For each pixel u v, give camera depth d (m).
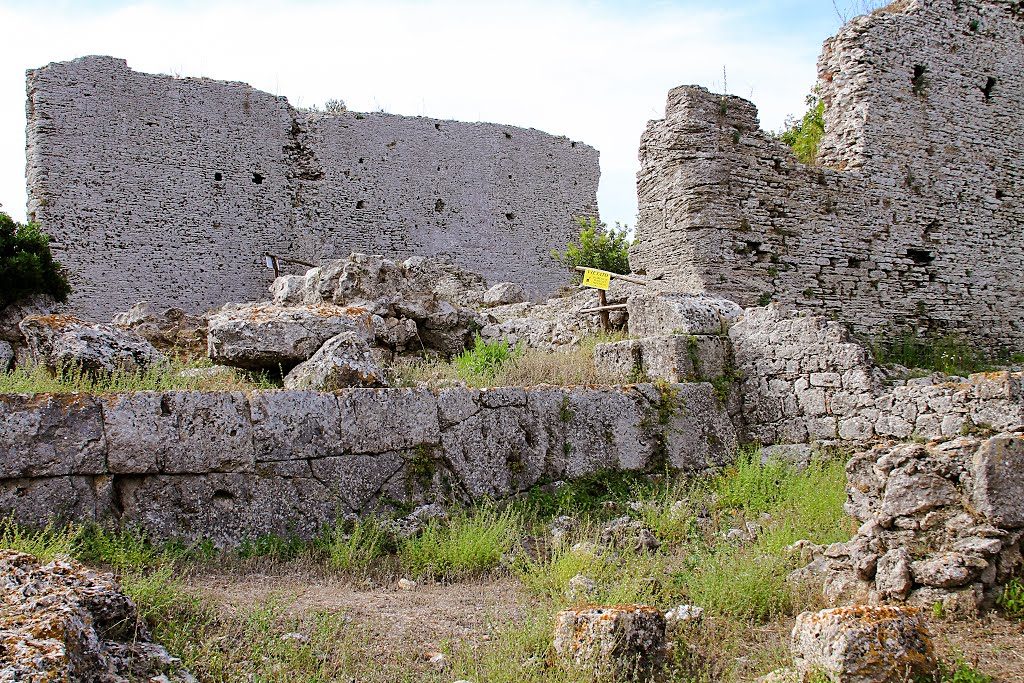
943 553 6.20
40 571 5.36
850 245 16.42
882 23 17.03
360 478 8.48
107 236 24.75
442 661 5.52
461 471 9.03
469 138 30.52
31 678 4.15
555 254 31.75
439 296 15.21
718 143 15.51
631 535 8.12
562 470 9.66
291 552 7.86
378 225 28.80
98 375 9.76
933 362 16.39
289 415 8.25
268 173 27.27
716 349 11.06
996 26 18.31
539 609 6.38
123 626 5.32
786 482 9.54
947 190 17.45
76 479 7.38
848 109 17.00
